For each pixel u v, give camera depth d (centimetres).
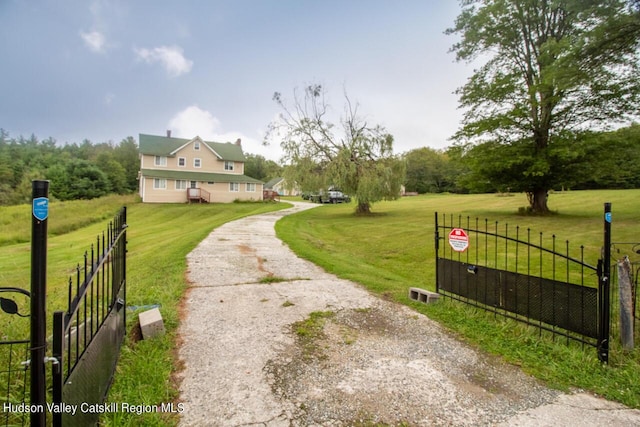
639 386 300
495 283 463
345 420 247
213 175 3734
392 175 2103
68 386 173
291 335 398
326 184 2162
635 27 1126
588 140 1611
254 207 3184
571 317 376
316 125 2186
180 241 1174
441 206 2772
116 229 333
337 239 1390
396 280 701
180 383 291
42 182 159
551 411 266
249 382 295
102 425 229
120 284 362
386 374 315
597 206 2080
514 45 1845
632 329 371
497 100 1833
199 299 527
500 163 1747
